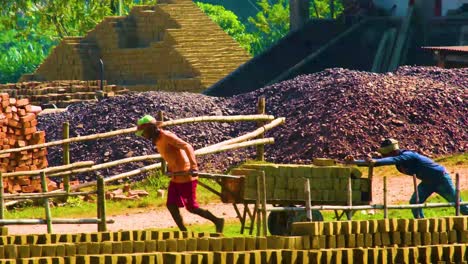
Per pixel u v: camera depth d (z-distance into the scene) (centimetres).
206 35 17300
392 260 3794
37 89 14312
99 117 8244
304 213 4325
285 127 7662
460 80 8575
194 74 16562
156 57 17362
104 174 7319
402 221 3931
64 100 13962
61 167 5838
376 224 3900
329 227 3834
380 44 13562
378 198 5772
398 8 14275
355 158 7069
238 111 8300
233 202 4500
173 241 3806
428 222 3962
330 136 7281
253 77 13650
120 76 18125
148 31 18188
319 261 3712
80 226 5300
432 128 7456
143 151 7512
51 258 3569
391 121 7462
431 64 13562
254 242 3794
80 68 18250
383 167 6838
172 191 4375
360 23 13938
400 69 9144
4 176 5650
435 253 3859
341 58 13588
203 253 3625
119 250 3781
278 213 4509
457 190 4406
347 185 4356
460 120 7638
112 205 5906
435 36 13762
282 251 3697
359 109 7550
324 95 7912
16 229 5219
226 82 13550
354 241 3869
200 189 6266
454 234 4009
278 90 8444
